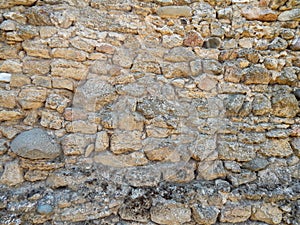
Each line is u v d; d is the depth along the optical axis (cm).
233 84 171
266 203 163
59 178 147
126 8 166
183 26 172
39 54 152
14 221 138
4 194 139
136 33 166
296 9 176
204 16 174
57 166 148
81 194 149
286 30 177
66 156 150
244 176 165
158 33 169
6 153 143
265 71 172
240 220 160
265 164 167
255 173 166
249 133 168
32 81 150
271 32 177
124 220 153
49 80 152
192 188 159
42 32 153
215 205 159
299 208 163
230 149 166
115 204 152
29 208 140
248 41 175
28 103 148
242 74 171
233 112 168
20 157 143
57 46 154
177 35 171
